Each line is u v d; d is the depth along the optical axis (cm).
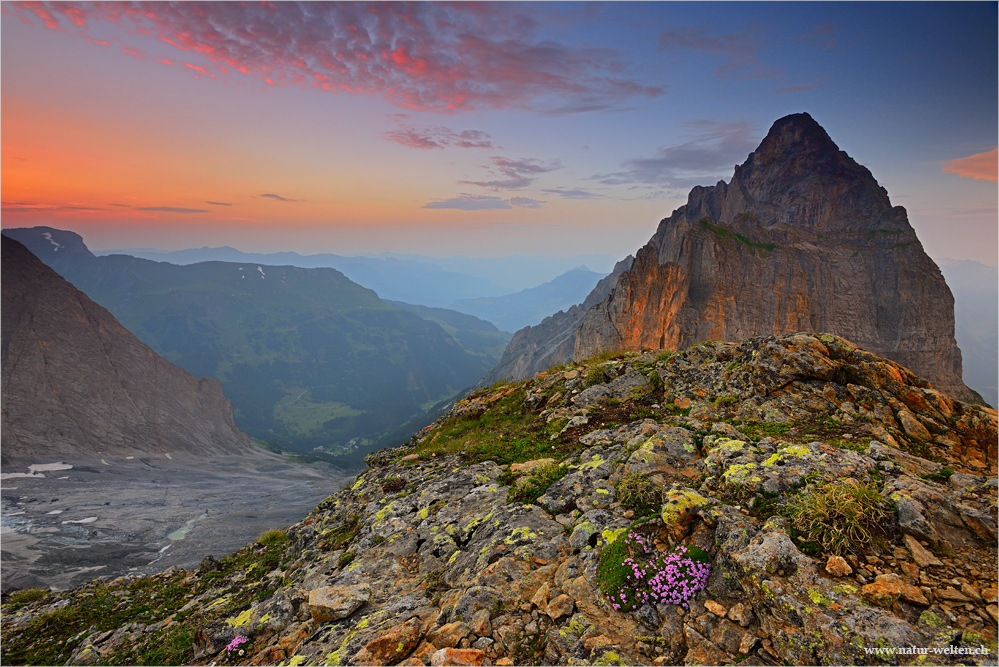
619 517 1016
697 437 1255
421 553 1177
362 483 1838
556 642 733
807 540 790
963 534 762
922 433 1188
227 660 1002
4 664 1260
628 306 13975
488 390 2806
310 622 1002
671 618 742
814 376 1474
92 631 1359
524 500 1238
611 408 1820
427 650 766
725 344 1931
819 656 623
